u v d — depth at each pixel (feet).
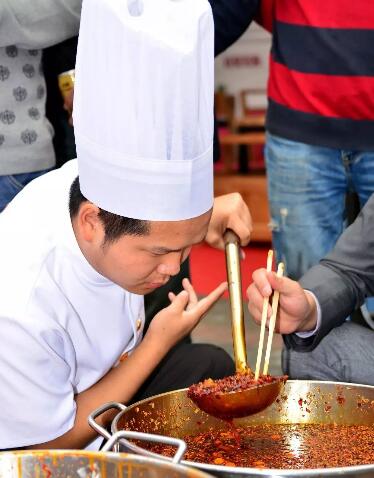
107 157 4.50
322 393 5.36
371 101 8.14
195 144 4.43
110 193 4.57
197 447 4.99
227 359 6.87
